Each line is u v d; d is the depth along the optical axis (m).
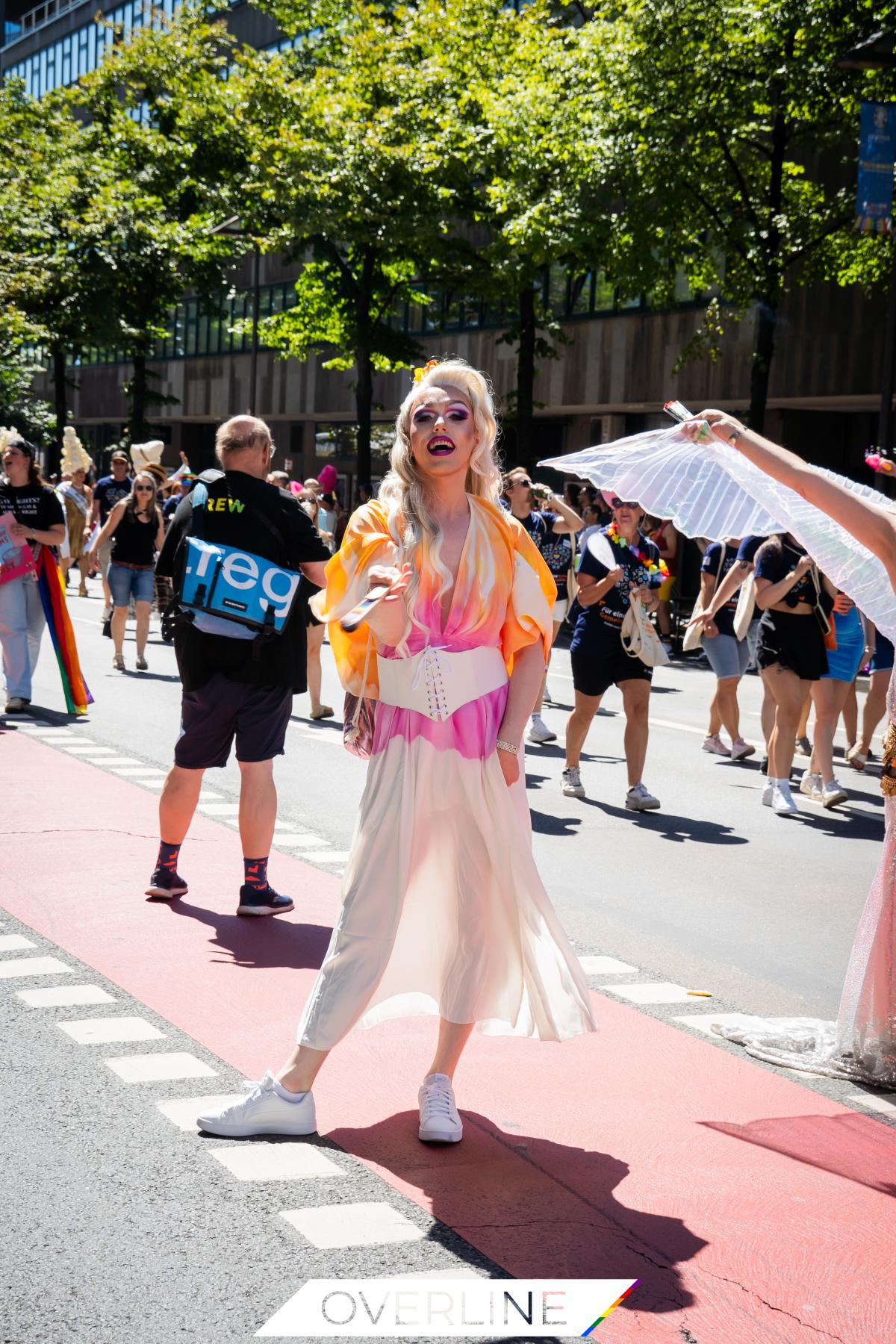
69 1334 2.94
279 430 51.69
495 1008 4.05
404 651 3.87
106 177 40.81
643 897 7.18
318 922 6.21
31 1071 4.38
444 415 3.86
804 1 21.08
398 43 30.59
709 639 11.79
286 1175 3.73
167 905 6.38
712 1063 4.80
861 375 26.81
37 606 11.95
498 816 3.93
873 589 4.69
